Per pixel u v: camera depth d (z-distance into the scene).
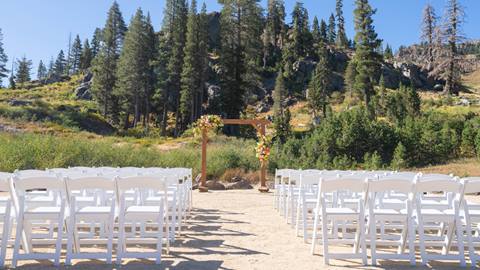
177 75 49.34
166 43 55.38
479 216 5.51
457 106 47.50
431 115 32.91
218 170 18.02
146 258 5.31
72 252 5.31
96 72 55.16
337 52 76.88
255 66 53.69
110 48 56.75
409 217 5.31
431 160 24.67
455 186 5.27
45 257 4.95
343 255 5.20
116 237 6.64
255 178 17.77
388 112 40.41
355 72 57.97
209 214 9.37
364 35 50.56
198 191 15.00
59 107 42.56
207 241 6.45
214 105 50.66
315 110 52.66
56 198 6.52
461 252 5.22
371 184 5.20
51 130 33.09
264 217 8.93
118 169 8.51
